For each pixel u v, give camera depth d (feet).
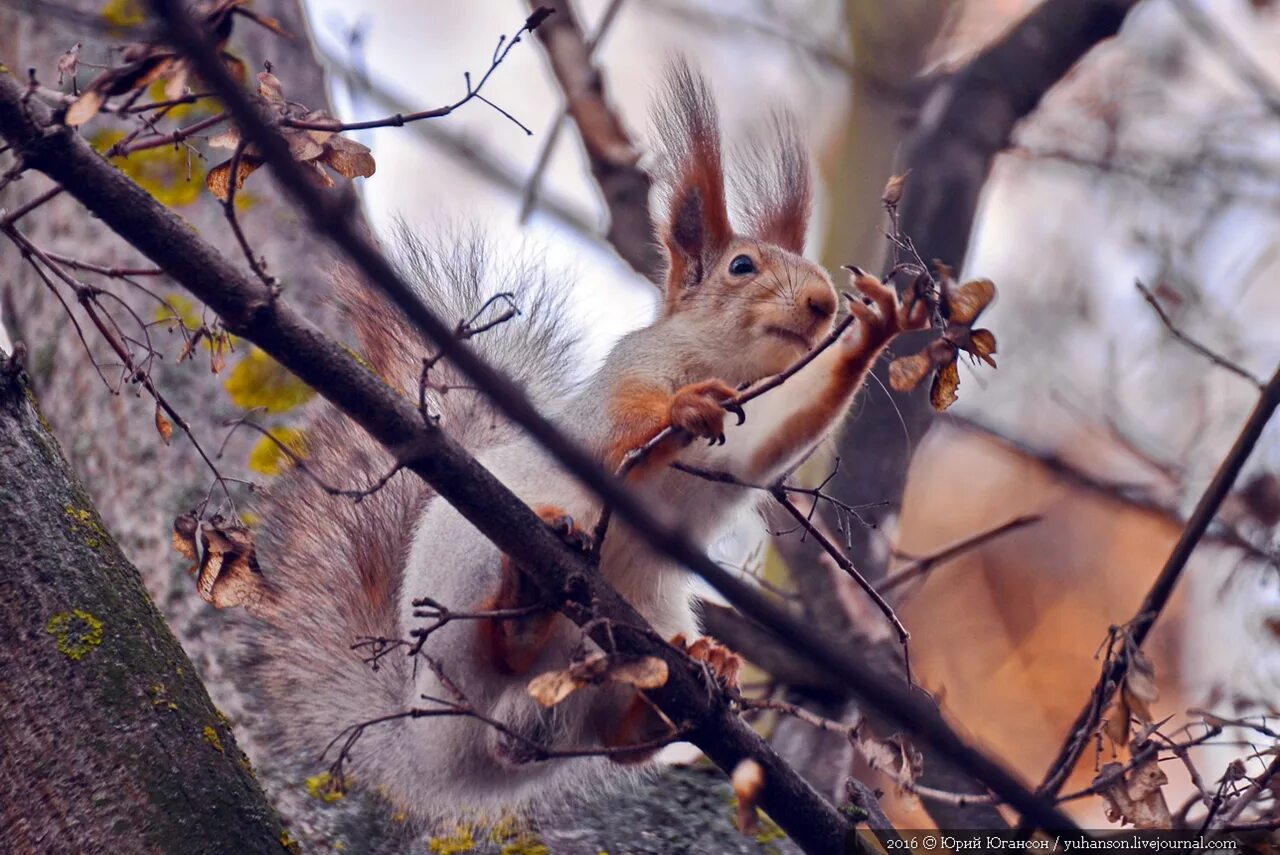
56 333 33.04
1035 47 42.47
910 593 36.47
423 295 30.68
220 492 30.14
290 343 18.94
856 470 37.06
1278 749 22.85
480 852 27.71
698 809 30.42
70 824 19.72
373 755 27.78
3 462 21.33
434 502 27.76
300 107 19.90
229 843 20.26
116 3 35.27
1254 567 34.27
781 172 31.27
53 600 20.72
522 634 24.02
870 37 49.83
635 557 25.81
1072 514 45.57
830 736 34.88
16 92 17.75
